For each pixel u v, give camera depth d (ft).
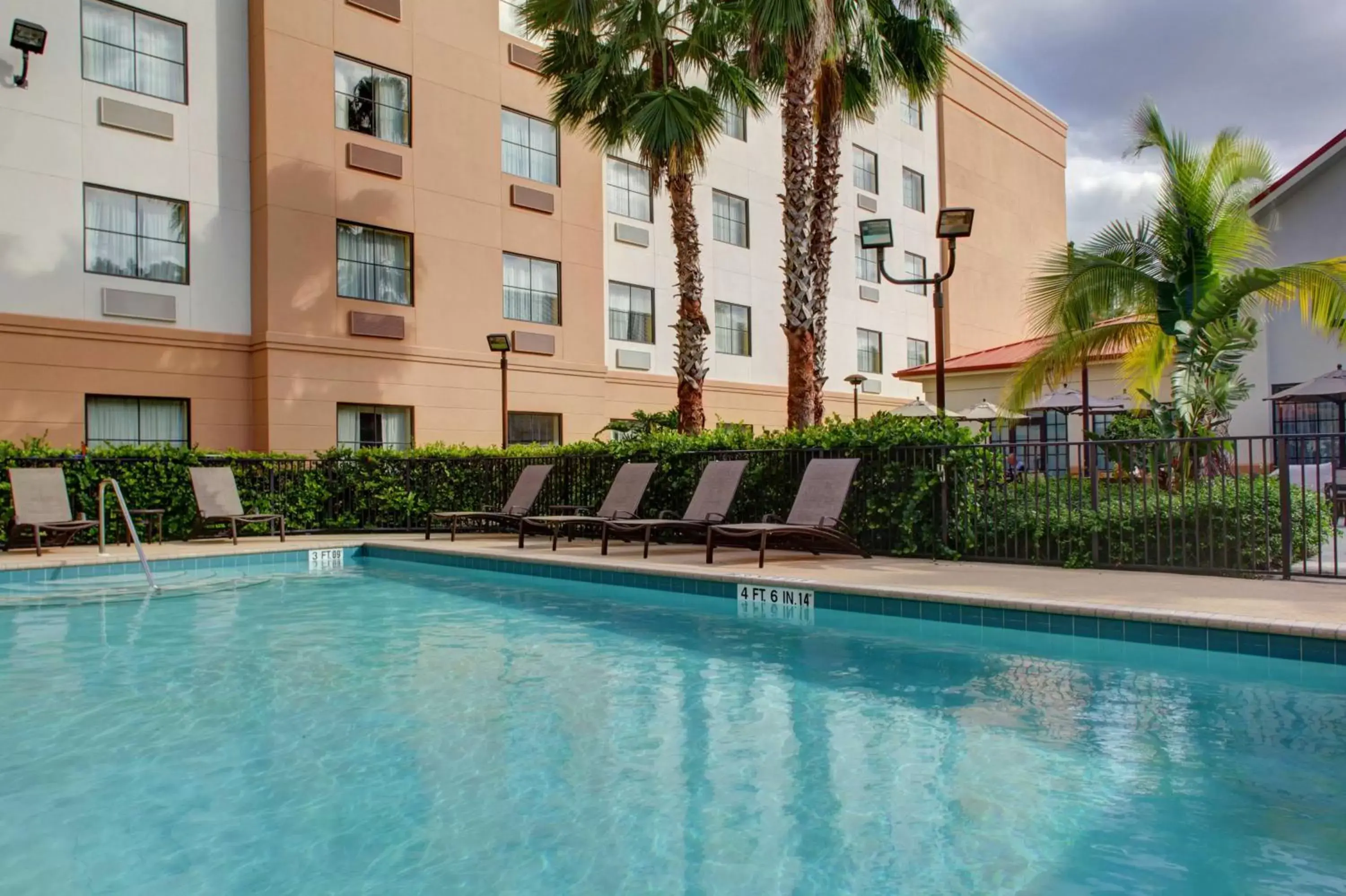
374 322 51.24
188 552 34.14
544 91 61.05
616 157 67.00
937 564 27.32
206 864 8.67
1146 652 17.78
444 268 54.90
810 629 21.26
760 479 33.35
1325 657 15.80
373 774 11.27
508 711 14.19
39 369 41.34
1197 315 33.99
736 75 44.93
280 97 48.06
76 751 12.30
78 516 37.63
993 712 13.80
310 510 44.32
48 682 16.43
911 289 92.94
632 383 67.00
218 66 47.47
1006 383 66.95
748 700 14.69
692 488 36.06
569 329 61.93
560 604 25.81
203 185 46.75
